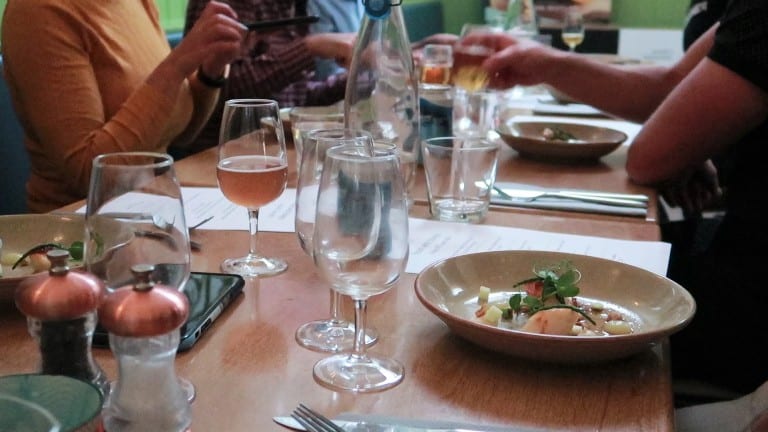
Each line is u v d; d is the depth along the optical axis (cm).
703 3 202
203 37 165
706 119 137
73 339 58
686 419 111
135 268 52
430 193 123
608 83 178
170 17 304
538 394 70
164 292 52
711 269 142
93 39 164
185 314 52
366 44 129
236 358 75
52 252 56
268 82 225
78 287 55
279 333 81
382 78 130
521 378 73
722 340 139
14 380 50
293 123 156
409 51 132
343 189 68
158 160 74
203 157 159
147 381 53
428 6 436
